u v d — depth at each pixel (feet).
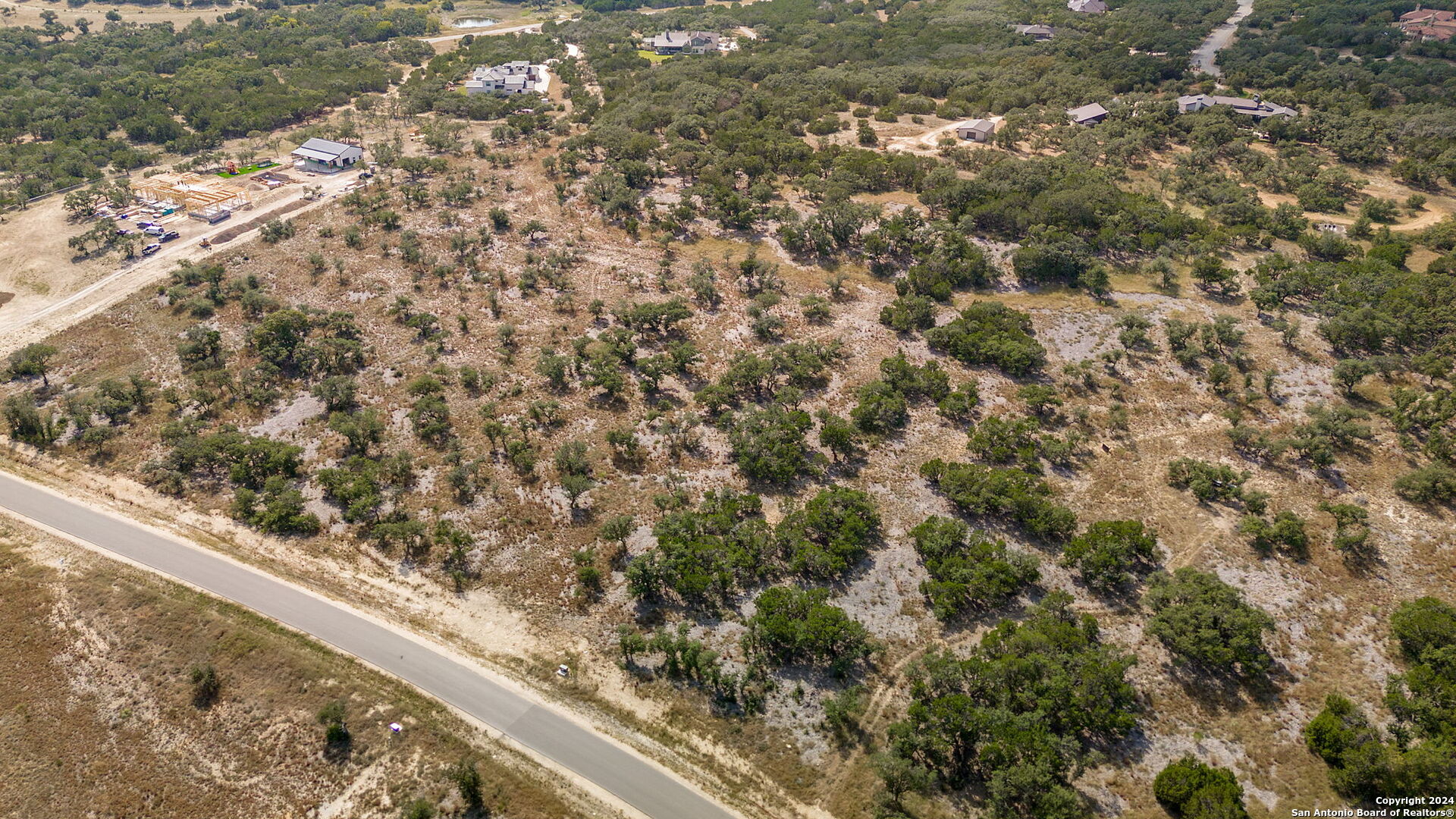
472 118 623.77
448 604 218.59
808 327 350.23
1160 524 247.29
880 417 288.92
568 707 191.93
